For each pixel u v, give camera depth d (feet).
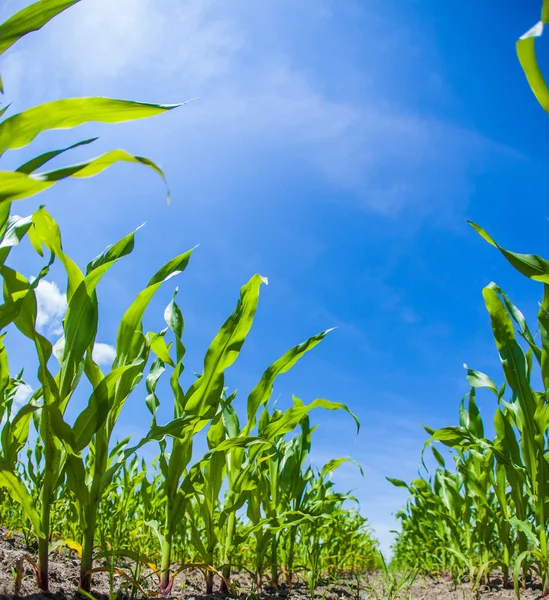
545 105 3.19
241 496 7.42
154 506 8.61
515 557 8.21
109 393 5.44
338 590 9.90
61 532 8.76
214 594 7.13
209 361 6.57
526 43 3.02
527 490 7.13
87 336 5.22
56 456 4.91
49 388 4.77
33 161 3.83
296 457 9.34
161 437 5.62
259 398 7.45
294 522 8.00
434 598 8.59
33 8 3.69
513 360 6.86
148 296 6.02
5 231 5.02
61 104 3.37
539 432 6.40
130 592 5.78
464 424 9.62
